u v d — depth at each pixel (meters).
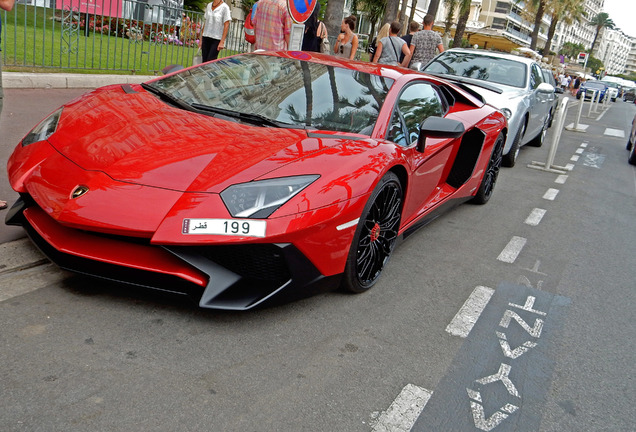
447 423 2.15
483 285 3.60
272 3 7.39
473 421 2.19
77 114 3.14
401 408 2.20
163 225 2.36
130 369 2.18
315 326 2.74
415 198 3.71
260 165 2.62
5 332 2.30
